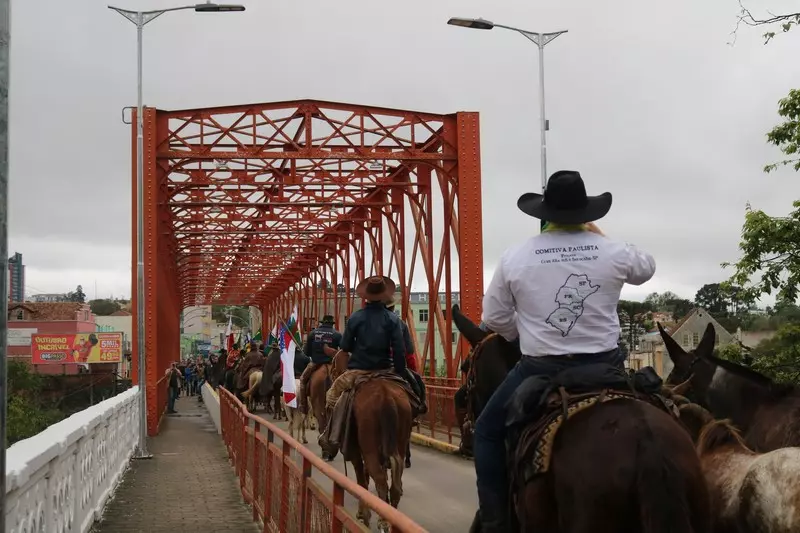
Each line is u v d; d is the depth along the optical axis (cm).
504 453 478
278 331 2786
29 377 5156
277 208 3338
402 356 923
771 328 1564
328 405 948
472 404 652
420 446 2005
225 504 1168
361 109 2325
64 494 737
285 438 769
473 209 2312
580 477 381
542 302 445
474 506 1146
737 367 632
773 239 1416
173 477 1447
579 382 428
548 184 463
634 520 369
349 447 905
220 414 2281
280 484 810
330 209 3491
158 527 998
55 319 7812
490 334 643
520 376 461
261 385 2772
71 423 834
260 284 6862
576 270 444
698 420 561
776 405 602
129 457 1609
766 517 407
